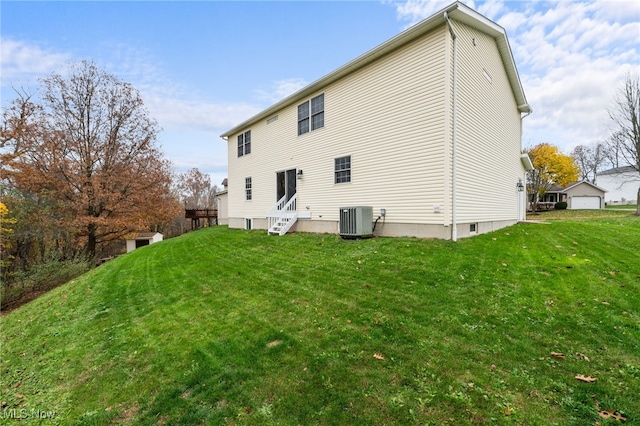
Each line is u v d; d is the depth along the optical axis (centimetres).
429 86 787
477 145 913
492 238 827
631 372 274
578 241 776
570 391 254
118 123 1850
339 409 249
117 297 652
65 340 488
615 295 430
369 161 940
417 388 266
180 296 589
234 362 337
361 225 884
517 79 1189
